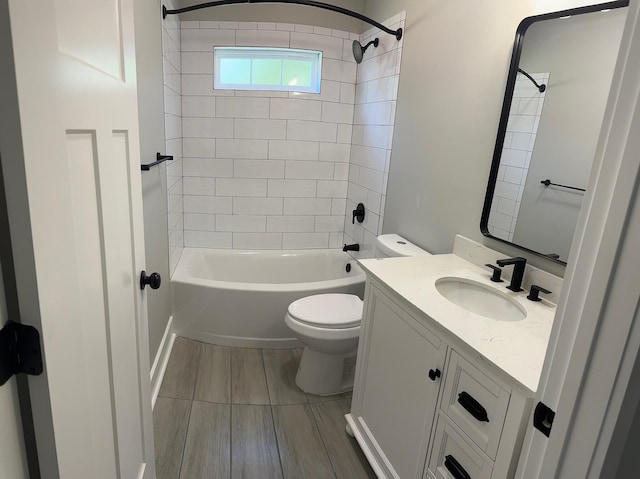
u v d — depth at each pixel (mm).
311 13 2863
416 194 2207
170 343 2434
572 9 1271
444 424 1163
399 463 1407
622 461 535
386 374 1489
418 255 1972
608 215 510
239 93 2932
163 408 1936
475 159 1737
